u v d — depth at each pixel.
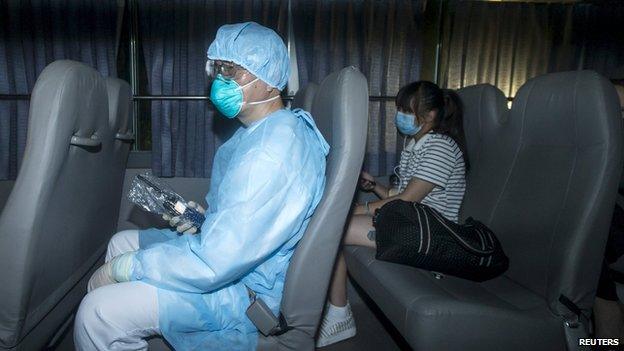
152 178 1.43
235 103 1.23
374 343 1.97
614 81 2.05
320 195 1.13
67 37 2.25
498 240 1.56
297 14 2.38
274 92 1.26
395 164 2.49
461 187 1.92
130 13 2.34
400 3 2.43
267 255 1.08
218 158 1.42
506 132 1.72
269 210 1.04
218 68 1.22
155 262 1.08
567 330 1.30
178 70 2.32
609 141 1.25
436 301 1.27
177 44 2.30
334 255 1.11
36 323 1.14
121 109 1.57
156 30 2.28
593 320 1.78
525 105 1.61
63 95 0.98
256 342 1.13
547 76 1.53
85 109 1.12
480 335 1.25
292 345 1.14
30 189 0.97
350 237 1.81
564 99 1.40
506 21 2.56
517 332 1.27
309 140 1.15
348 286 2.36
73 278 1.39
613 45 2.62
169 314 1.08
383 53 2.45
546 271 1.38
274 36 1.21
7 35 2.19
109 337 1.07
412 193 1.83
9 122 2.21
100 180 1.45
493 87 1.90
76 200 1.24
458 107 1.97
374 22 2.44
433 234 1.47
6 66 2.19
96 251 1.64
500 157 1.73
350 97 1.08
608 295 1.69
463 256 1.46
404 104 1.95
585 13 2.60
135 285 1.09
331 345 1.94
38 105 0.97
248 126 1.31
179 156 2.33
